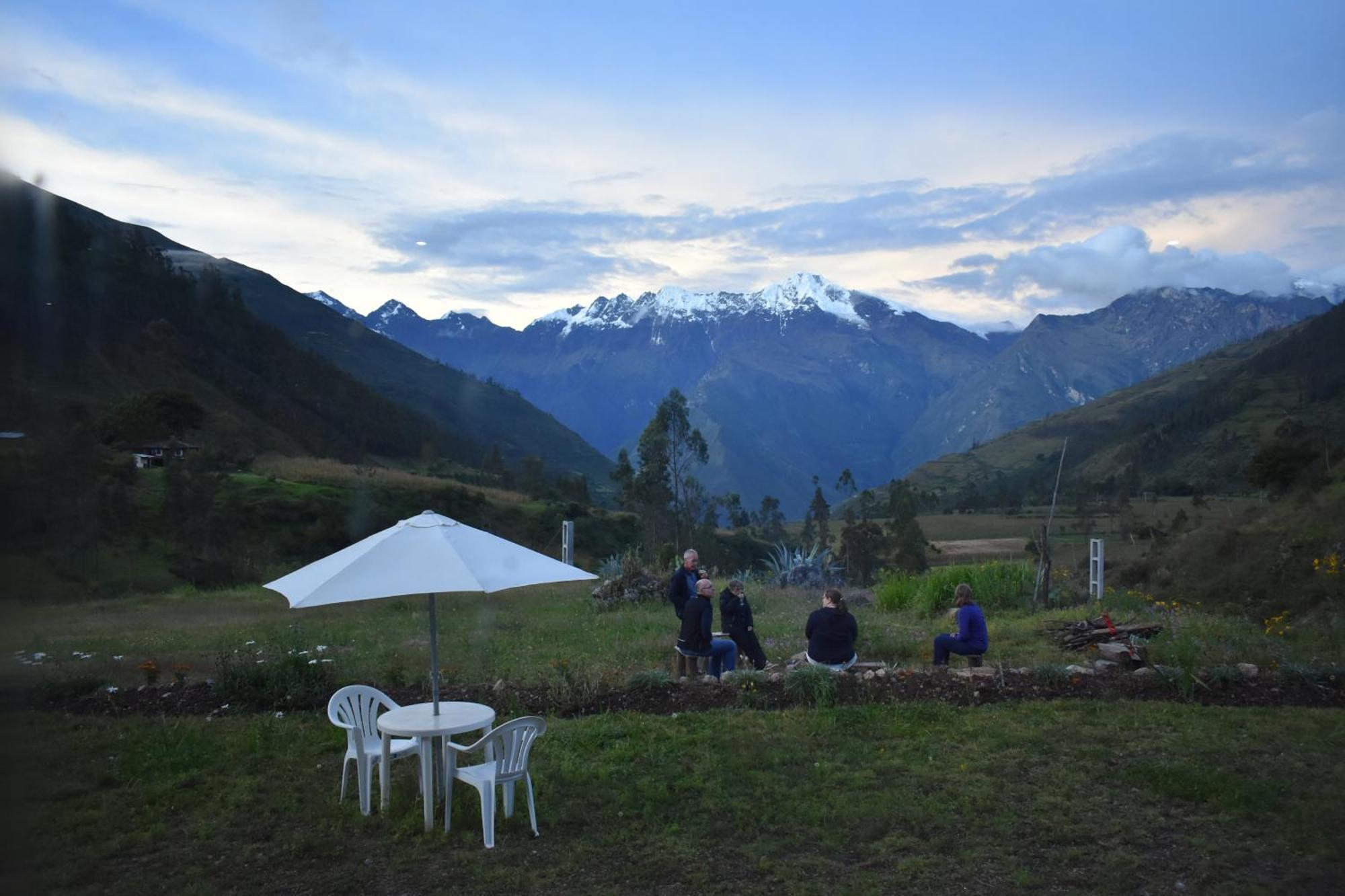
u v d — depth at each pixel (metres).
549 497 76.62
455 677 10.49
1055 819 6.20
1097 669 10.34
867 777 6.98
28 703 9.09
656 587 19.08
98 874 5.58
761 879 5.45
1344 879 5.35
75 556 22.47
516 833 6.16
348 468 68.25
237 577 32.97
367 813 6.48
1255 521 34.44
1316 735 7.95
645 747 7.73
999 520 99.00
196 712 9.09
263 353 127.81
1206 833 6.00
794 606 18.69
